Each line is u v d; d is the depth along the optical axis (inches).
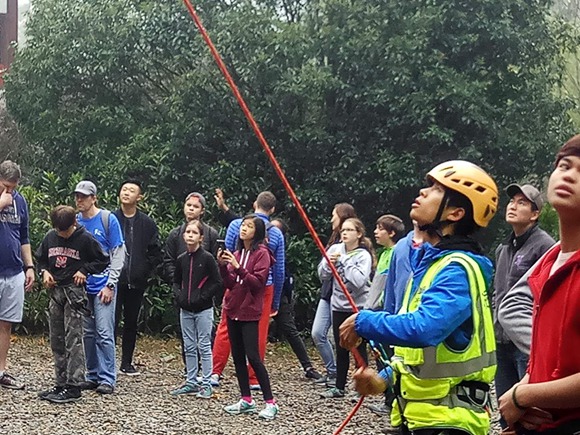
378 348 140.1
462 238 134.7
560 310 103.8
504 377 212.2
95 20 501.7
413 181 460.1
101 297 309.0
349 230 306.5
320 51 471.8
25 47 528.7
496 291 215.3
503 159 473.1
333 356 338.0
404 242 191.6
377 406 296.0
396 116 463.5
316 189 474.3
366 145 477.1
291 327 358.0
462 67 478.9
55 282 289.7
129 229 344.5
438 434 131.7
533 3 484.1
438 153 472.4
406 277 186.9
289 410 296.4
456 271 129.8
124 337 349.1
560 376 102.7
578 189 104.1
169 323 445.4
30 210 445.1
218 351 329.4
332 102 479.5
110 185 480.4
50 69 506.6
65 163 514.0
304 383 350.3
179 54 491.2
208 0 487.8
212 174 475.8
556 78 509.4
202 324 307.3
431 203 135.0
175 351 412.5
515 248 213.8
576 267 103.0
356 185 467.5
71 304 288.5
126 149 486.0
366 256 302.7
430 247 135.3
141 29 496.1
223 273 277.4
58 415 275.0
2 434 251.0
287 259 458.3
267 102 466.6
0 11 602.5
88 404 291.3
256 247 280.2
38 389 309.9
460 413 130.9
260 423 276.4
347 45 461.1
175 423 271.6
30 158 536.4
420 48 457.4
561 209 105.0
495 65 481.7
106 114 502.3
